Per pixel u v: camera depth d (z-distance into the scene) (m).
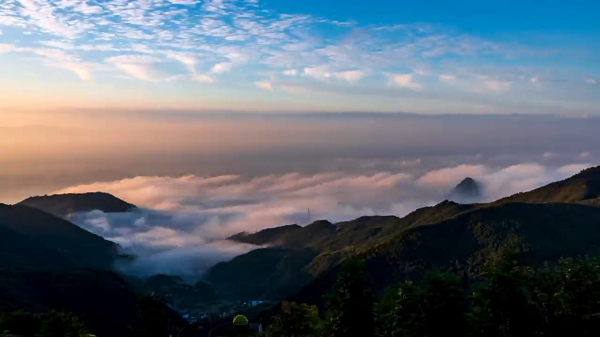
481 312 26.67
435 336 26.41
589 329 26.67
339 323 28.48
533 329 26.50
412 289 28.14
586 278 27.03
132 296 78.75
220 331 46.03
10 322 43.97
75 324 43.25
